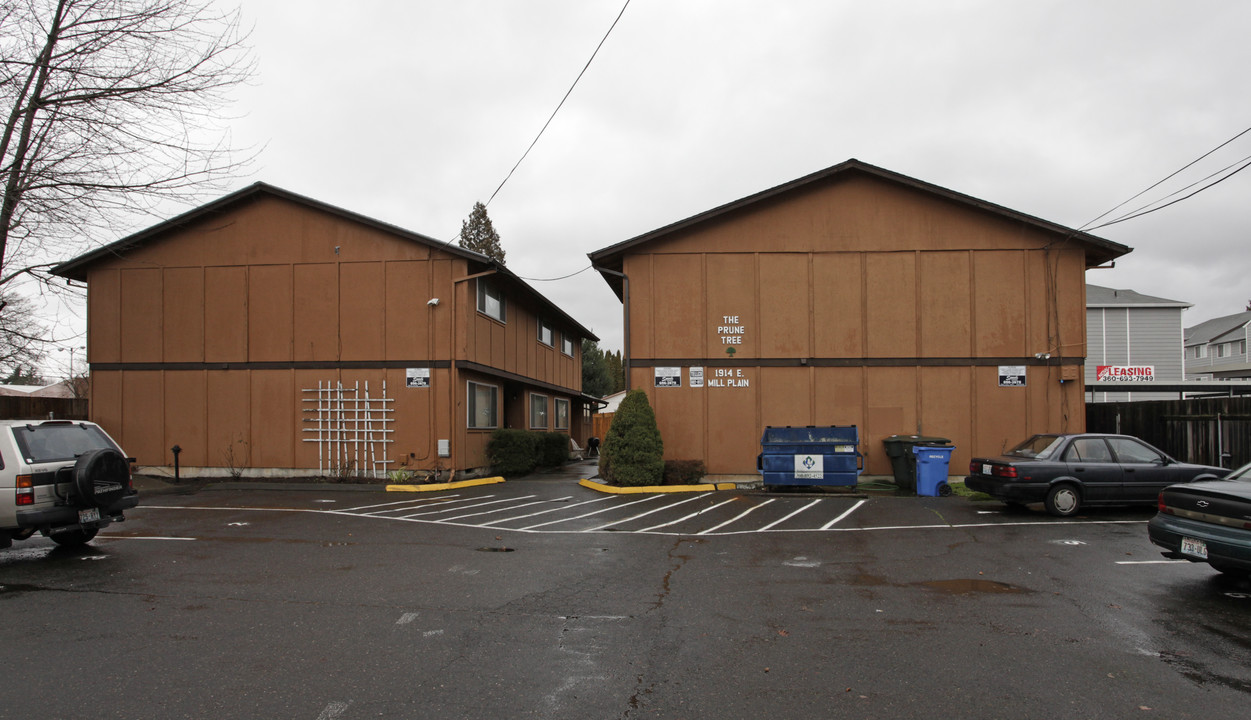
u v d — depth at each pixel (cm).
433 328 1766
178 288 1842
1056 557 849
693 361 1658
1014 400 1602
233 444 1795
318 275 1806
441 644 541
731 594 685
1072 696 441
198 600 671
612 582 735
